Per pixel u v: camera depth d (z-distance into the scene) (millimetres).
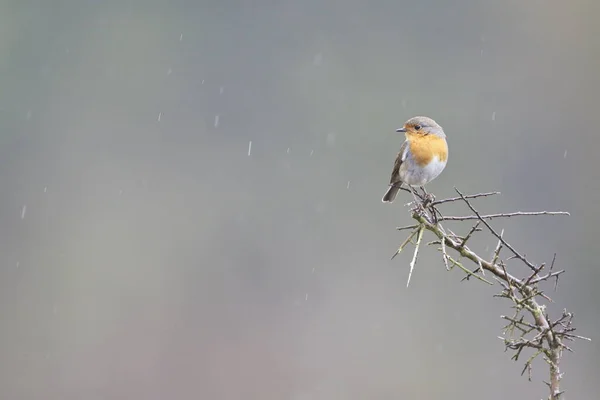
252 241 18375
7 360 16188
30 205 19922
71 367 16188
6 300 17766
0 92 21672
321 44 21438
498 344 15148
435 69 20984
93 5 22703
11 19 22078
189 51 21969
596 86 20688
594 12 21078
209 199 19422
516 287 4355
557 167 19172
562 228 17297
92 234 19078
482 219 4523
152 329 16875
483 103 20547
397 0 21531
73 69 21891
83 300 17688
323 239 18062
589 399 14828
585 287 16312
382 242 17562
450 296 15930
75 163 20969
